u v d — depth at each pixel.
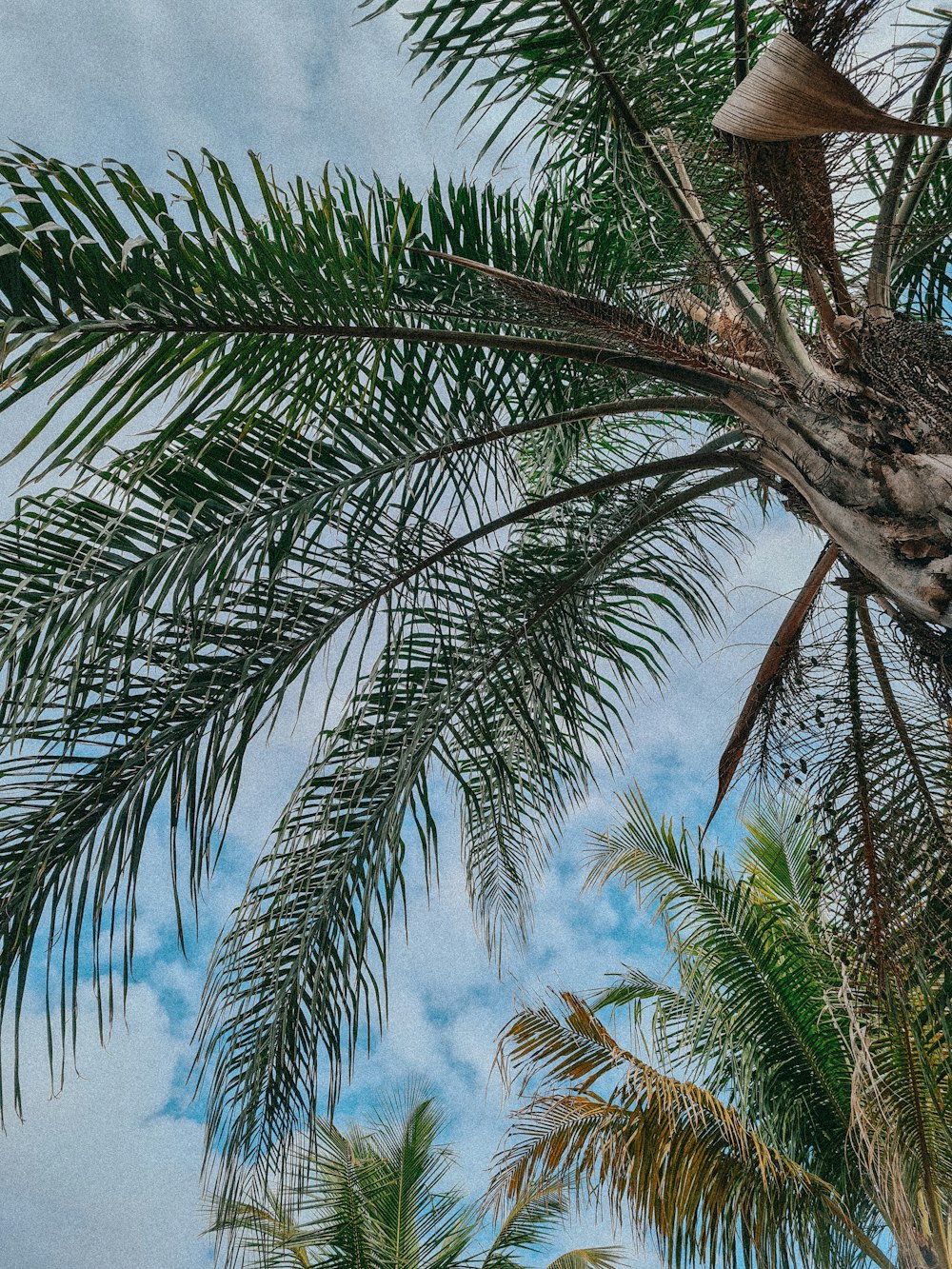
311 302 2.86
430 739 3.85
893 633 3.46
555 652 4.06
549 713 4.32
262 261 2.73
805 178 2.79
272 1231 7.85
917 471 2.87
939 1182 4.24
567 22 3.06
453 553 3.72
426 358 3.68
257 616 3.47
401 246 3.04
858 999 3.41
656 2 3.08
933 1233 4.34
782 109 2.09
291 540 3.21
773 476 3.44
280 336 2.84
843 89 2.01
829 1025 5.79
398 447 3.56
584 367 4.04
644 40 3.09
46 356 2.36
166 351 2.56
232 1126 3.43
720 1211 5.49
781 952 6.05
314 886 3.71
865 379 3.00
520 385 4.05
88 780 3.16
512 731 4.50
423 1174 10.16
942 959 3.26
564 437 4.31
